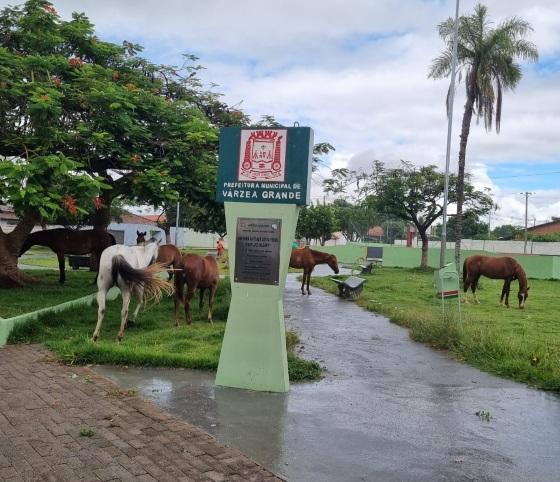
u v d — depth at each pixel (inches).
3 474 162.7
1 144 460.4
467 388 283.9
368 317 534.9
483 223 2997.0
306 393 263.7
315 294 749.9
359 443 201.3
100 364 301.1
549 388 283.1
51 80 463.2
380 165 1598.2
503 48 908.0
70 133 458.9
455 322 408.2
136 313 415.5
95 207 469.7
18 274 584.7
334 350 372.8
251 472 172.7
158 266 354.6
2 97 446.9
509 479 174.7
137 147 518.6
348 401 253.6
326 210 2251.5
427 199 1392.7
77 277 732.0
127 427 205.6
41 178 397.7
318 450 193.2
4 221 1456.7
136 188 507.5
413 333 423.5
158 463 175.2
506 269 676.7
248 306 268.8
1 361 299.3
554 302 756.0
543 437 214.2
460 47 933.2
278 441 200.2
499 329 470.3
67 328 390.3
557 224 3043.8
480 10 918.4
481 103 939.3
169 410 229.6
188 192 548.4
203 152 544.4
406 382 293.3
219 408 235.0
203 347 341.4
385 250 1744.6
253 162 269.0
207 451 187.3
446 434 214.1
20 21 513.3
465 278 721.6
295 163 263.9
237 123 659.4
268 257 267.0
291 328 455.8
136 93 524.4
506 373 312.7
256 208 269.3
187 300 426.6
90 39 564.4
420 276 1187.3
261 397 253.9
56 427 202.1
